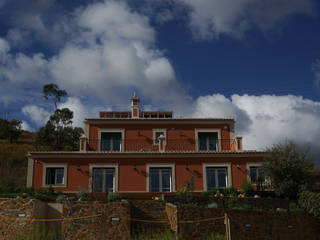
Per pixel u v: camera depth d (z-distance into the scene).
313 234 22.56
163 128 32.19
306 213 22.75
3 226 17.16
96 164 28.50
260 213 20.89
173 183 28.42
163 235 18.39
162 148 29.88
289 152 26.58
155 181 28.59
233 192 26.27
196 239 18.59
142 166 28.70
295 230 21.81
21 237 16.77
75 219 17.95
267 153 27.52
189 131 32.22
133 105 33.94
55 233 17.56
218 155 29.23
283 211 21.86
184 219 18.70
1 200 17.50
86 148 29.88
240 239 19.70
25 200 17.50
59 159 28.44
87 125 31.88
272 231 20.91
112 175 28.52
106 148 31.42
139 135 31.88
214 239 18.42
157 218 20.20
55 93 53.88
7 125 51.34
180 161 28.98
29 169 28.00
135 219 19.86
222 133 32.28
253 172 29.03
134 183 28.30
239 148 30.05
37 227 17.23
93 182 28.20
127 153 28.67
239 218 20.06
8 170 39.50
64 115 51.88
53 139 48.91
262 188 27.22
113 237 17.98
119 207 18.48
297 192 25.02
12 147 46.41
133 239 18.14
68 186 27.88
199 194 27.16
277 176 26.11
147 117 35.00
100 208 18.31
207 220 19.20
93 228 17.95
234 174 28.86
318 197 23.05
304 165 26.05
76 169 28.30
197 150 31.59
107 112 35.00
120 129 31.95
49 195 25.47
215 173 29.02
